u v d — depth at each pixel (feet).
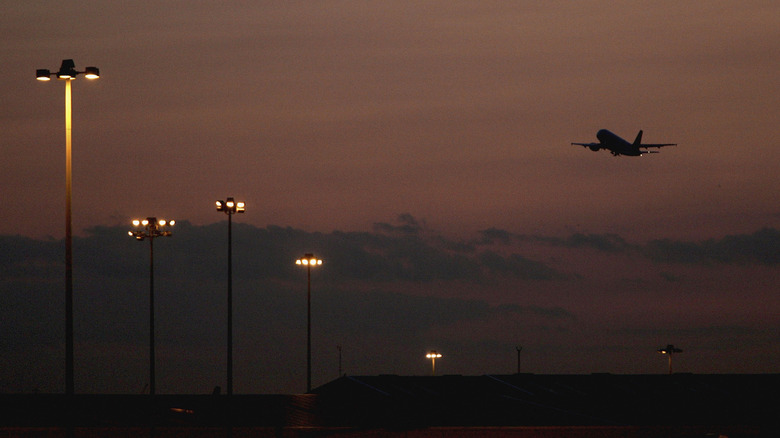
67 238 590.55
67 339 583.58
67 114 601.62
